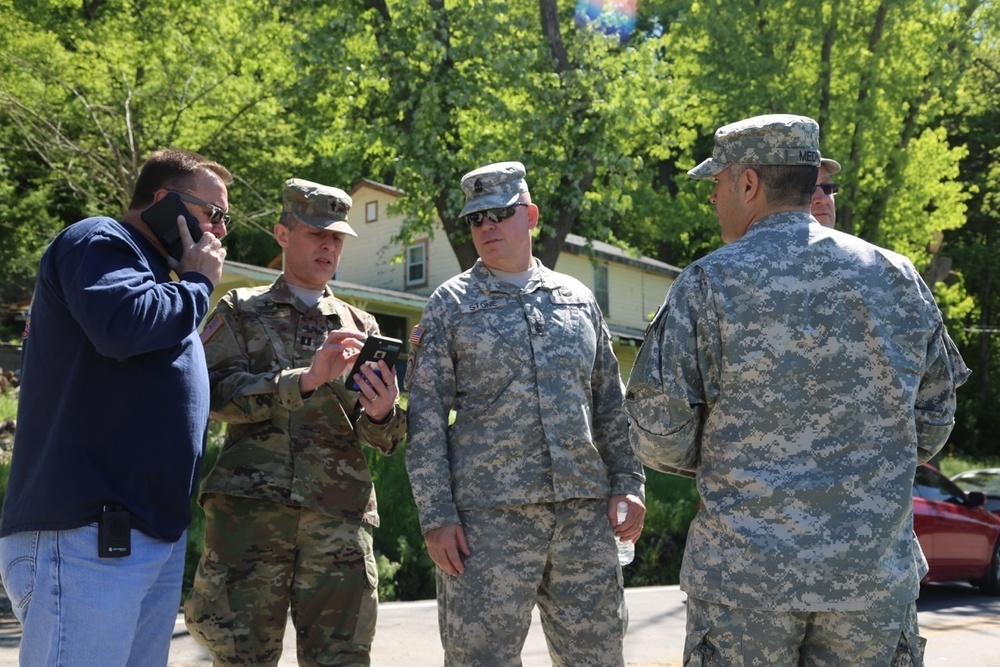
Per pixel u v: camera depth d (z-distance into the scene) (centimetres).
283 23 2033
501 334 366
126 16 2225
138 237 299
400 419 378
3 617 753
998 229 3750
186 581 863
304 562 374
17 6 2450
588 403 376
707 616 272
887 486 268
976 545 1085
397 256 1922
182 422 292
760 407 271
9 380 2072
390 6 1631
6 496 285
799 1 2200
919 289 283
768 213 287
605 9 1919
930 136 2320
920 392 290
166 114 2036
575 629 363
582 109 1683
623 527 374
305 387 358
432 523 354
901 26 2214
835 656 268
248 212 2409
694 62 2323
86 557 271
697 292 280
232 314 393
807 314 272
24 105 1939
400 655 630
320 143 1838
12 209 2631
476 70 1639
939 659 647
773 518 266
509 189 380
